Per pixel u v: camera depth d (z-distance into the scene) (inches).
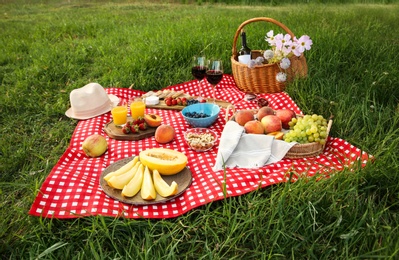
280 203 91.7
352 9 391.9
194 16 377.1
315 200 95.9
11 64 238.7
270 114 134.7
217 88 187.5
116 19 384.8
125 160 117.3
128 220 93.0
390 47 216.2
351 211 92.6
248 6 498.3
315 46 215.8
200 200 99.4
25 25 356.8
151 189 100.3
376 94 157.6
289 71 167.5
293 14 344.8
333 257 83.3
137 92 184.7
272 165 116.0
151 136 139.8
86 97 156.0
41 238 90.4
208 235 92.5
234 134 119.6
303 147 118.0
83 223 95.2
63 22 357.1
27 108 171.8
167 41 245.4
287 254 85.9
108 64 231.5
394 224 90.4
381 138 123.7
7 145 140.9
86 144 122.6
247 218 92.2
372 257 76.5
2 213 103.4
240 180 107.0
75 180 108.0
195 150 126.6
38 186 109.9
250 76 169.5
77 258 85.9
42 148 139.9
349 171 103.4
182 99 164.2
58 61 235.8
